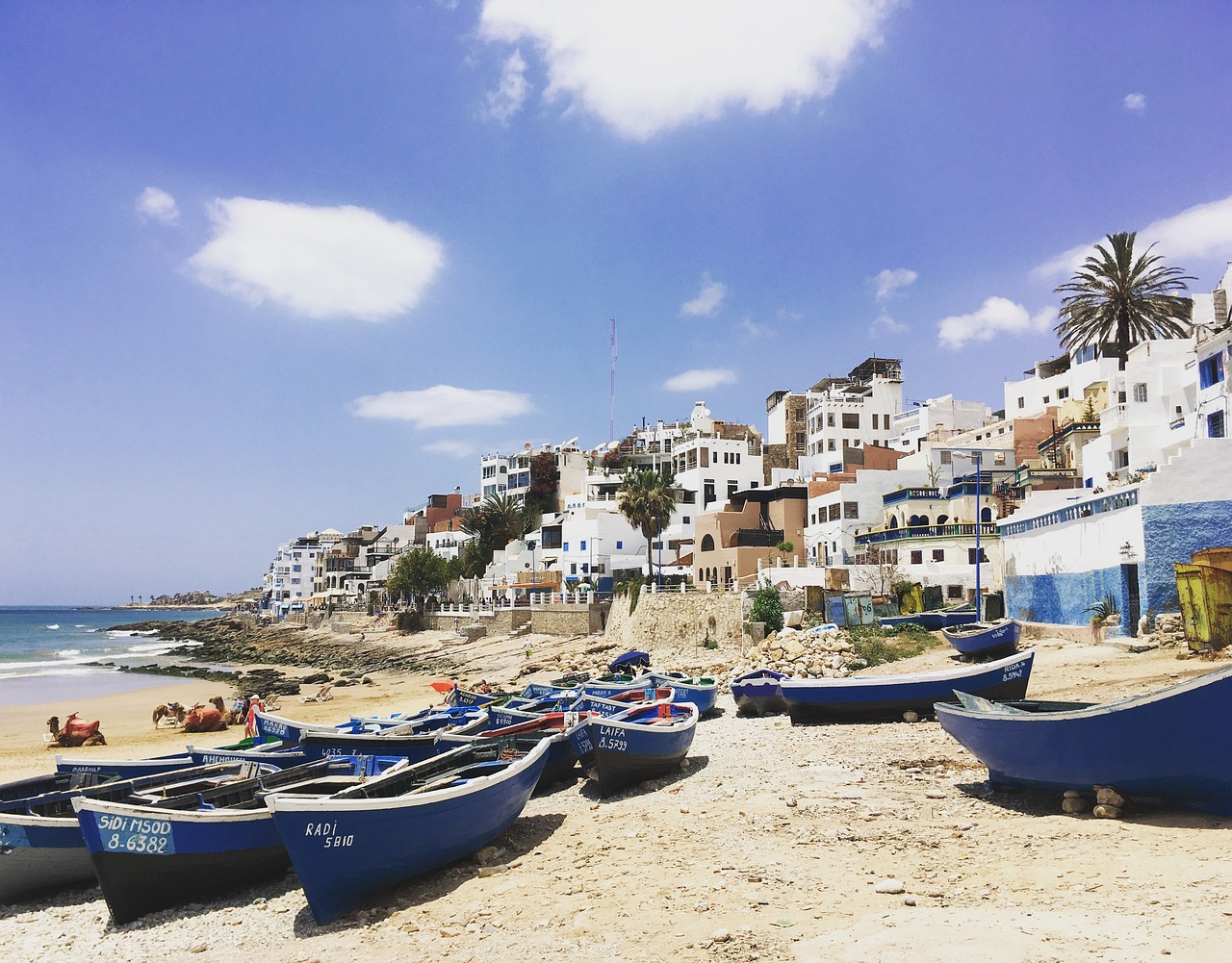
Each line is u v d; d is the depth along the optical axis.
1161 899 9.42
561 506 115.38
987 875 10.95
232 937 12.40
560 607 71.19
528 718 22.86
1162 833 11.63
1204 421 37.81
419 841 13.34
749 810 15.83
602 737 18.42
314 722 41.19
